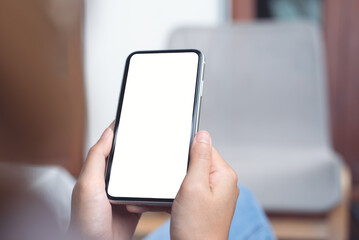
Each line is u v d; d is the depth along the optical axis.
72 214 0.34
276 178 1.06
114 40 2.07
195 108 0.39
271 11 2.29
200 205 0.31
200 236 0.31
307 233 1.11
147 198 0.36
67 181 0.28
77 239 0.30
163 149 0.38
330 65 2.27
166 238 0.55
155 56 0.41
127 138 0.39
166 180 0.37
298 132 1.44
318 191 1.05
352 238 1.51
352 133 2.27
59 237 0.13
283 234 1.11
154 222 1.02
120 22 2.07
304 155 1.23
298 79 1.47
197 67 0.41
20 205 0.10
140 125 0.39
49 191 0.14
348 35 2.26
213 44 1.52
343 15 2.26
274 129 1.45
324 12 2.27
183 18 2.17
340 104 2.27
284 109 1.46
